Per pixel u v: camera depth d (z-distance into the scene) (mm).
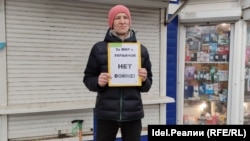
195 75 4656
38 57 3592
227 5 4191
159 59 4293
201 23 4434
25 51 3525
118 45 2193
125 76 2189
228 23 4293
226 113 4461
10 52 3457
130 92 2213
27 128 3572
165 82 4359
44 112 3637
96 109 2285
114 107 2195
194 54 4625
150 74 2381
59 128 3727
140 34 4125
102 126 2291
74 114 3795
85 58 3828
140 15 4102
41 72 3625
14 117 3506
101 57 2205
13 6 3416
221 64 4473
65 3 3658
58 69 3707
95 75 2275
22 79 3543
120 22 2164
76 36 3758
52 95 3707
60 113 3721
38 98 3641
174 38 4504
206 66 4602
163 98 4230
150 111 4254
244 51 4238
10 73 3479
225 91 4480
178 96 4613
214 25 4438
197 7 4379
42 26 3576
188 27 4574
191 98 4707
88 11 3793
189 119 4762
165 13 4238
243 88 4285
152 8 4152
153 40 4227
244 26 4191
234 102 4289
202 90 4668
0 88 3441
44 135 3656
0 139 3457
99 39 3887
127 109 2207
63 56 3717
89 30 3822
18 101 3547
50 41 3631
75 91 3820
